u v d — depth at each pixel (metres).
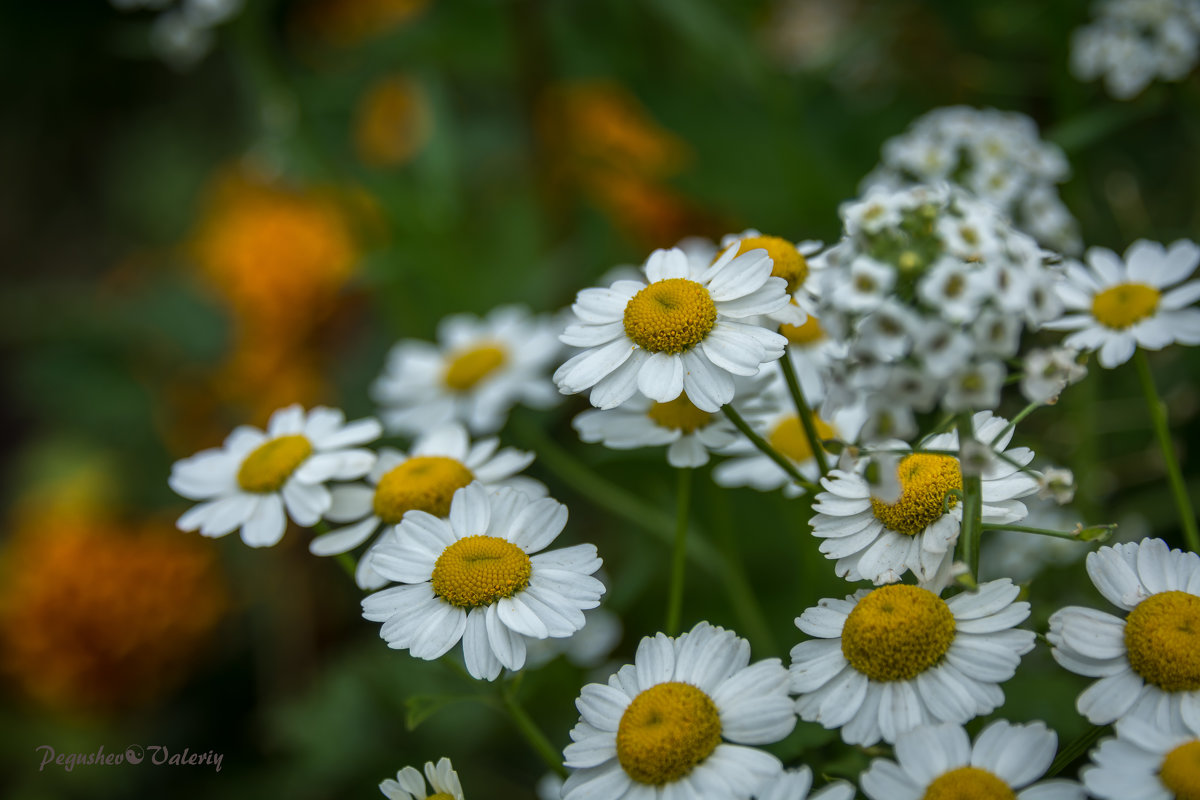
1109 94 0.35
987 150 0.30
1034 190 0.30
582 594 0.23
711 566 0.28
